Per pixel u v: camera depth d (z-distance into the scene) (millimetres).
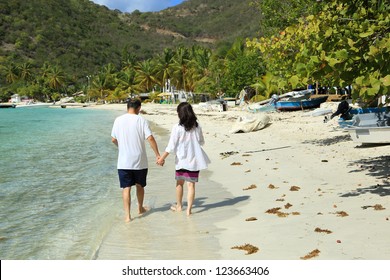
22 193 11125
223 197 9445
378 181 9422
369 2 8055
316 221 6965
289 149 15938
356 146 15000
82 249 6797
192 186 8164
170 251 6285
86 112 84500
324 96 39562
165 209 8734
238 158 14781
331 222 6836
